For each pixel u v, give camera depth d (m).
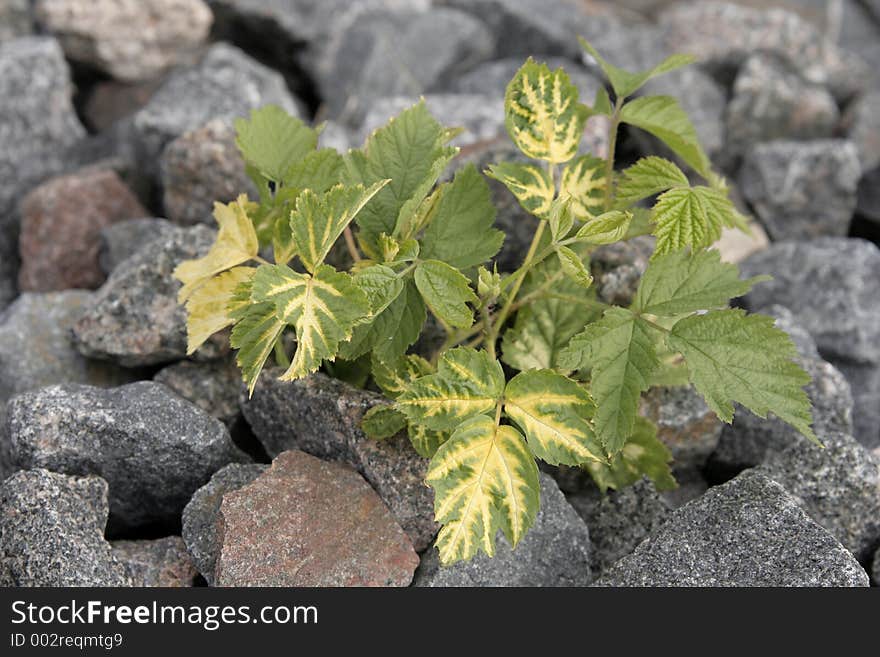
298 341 0.47
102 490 0.53
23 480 0.51
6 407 0.56
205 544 0.51
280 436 0.55
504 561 0.51
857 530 0.54
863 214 0.71
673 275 0.50
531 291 0.54
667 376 0.55
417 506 0.51
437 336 0.56
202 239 0.58
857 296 0.63
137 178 0.68
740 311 0.49
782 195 0.70
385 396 0.53
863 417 0.62
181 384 0.56
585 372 0.54
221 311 0.52
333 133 0.67
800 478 0.54
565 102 0.52
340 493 0.51
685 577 0.50
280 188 0.55
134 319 0.56
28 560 0.50
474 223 0.52
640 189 0.51
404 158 0.52
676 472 0.57
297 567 0.50
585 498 0.56
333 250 0.57
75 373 0.58
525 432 0.49
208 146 0.62
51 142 0.69
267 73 0.71
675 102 0.54
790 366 0.49
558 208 0.49
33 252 0.64
